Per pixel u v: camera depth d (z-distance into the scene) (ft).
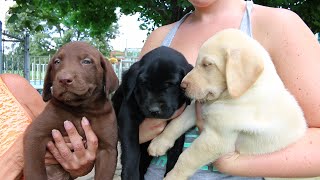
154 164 1.76
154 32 2.10
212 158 1.52
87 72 1.59
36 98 1.99
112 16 7.66
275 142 1.48
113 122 1.69
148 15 7.39
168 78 1.66
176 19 6.46
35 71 9.36
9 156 1.67
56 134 1.60
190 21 1.95
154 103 1.64
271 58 1.61
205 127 1.55
